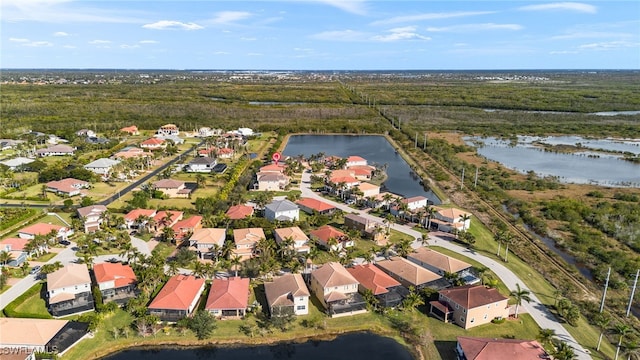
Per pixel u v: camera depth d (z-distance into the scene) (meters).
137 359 76.00
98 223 127.88
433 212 133.75
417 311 90.50
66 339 76.56
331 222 138.12
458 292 87.81
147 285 91.44
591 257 114.94
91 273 99.69
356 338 82.62
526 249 120.12
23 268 100.00
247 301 89.81
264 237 113.88
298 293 87.19
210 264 106.00
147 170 193.12
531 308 91.50
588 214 145.75
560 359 70.75
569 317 86.19
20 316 83.62
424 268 103.69
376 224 128.62
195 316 82.56
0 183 162.62
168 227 118.25
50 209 140.00
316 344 80.88
